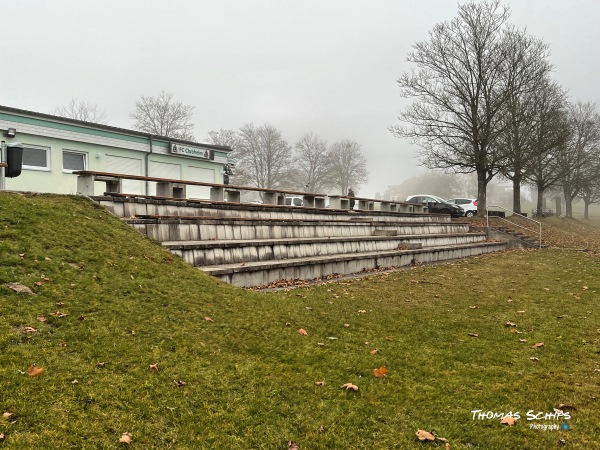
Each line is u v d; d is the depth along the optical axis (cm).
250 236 1123
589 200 6544
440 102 2870
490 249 2178
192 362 440
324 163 7419
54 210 765
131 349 439
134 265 682
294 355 500
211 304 626
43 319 456
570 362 536
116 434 313
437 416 385
